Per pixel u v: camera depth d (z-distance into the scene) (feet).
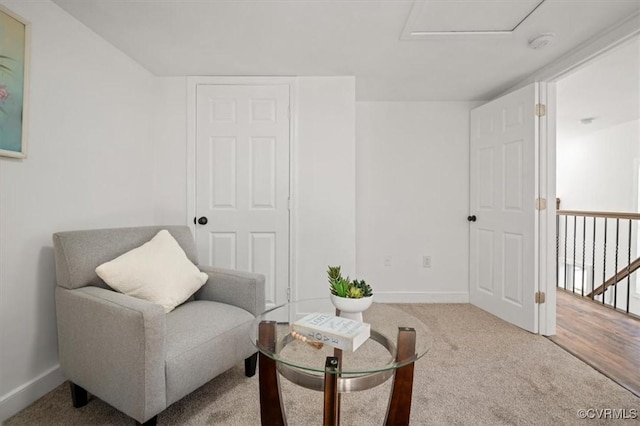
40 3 4.98
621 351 6.73
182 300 5.29
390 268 10.18
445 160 10.07
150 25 5.86
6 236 4.56
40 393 4.98
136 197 7.41
